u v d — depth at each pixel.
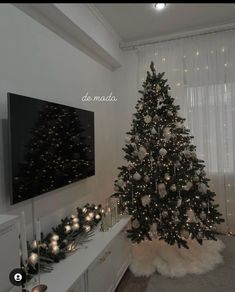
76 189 2.60
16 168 1.62
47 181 1.93
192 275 2.23
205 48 3.23
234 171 3.15
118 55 3.49
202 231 2.40
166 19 2.97
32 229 1.92
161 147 2.52
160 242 2.71
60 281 1.45
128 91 3.71
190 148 2.59
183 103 3.32
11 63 1.75
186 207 2.44
